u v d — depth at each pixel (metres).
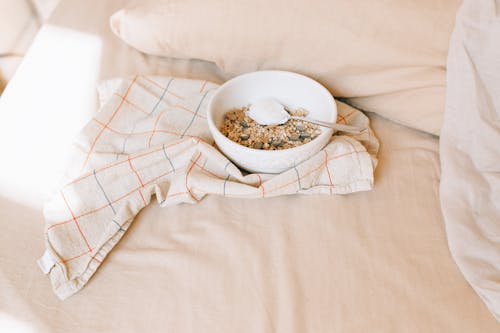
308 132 0.80
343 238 0.72
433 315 0.66
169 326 0.66
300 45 0.82
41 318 0.67
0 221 0.74
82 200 0.74
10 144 0.82
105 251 0.72
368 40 0.80
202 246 0.72
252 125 0.81
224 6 0.83
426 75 0.80
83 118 0.85
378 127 0.85
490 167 0.74
